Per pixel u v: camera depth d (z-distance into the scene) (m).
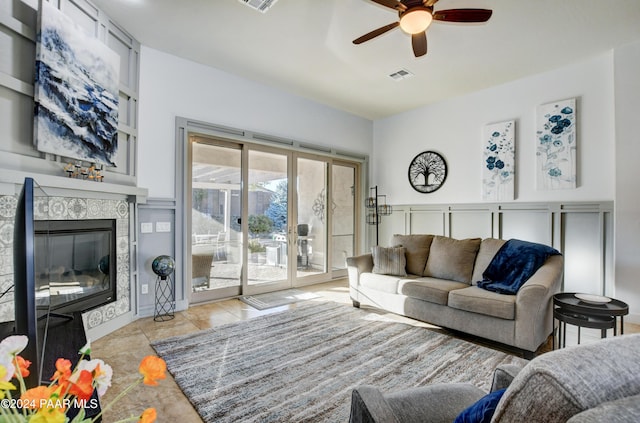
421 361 2.36
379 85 4.32
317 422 1.67
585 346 0.59
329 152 5.18
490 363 2.34
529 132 4.00
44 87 2.22
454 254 3.46
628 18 2.77
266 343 2.68
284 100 4.58
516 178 4.11
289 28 3.01
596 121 3.50
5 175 1.90
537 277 2.62
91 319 2.69
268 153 4.53
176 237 3.56
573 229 3.66
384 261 3.67
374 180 5.91
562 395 0.49
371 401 0.95
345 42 3.25
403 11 2.31
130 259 3.18
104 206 2.84
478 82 4.19
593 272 3.52
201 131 3.76
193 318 3.32
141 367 0.68
